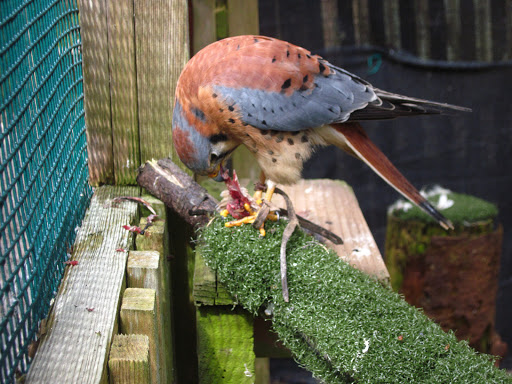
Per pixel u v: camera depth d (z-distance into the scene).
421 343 0.80
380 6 1.25
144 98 0.94
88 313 0.77
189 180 0.92
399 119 1.30
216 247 0.86
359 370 0.80
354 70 1.26
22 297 0.73
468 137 1.29
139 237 0.88
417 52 1.26
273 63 0.90
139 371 0.75
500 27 1.24
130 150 0.94
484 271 1.19
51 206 0.80
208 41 1.04
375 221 1.34
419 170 1.31
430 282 1.19
